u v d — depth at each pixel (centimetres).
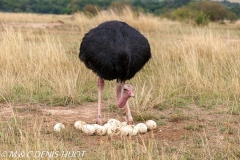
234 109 1408
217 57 1984
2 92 1507
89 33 1282
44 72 1711
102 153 1005
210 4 6638
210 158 1002
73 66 1781
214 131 1214
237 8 11006
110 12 3778
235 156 1016
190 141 1138
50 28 3678
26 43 2100
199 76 1658
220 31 3534
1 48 1841
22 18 4956
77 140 1122
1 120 1263
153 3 12444
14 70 1745
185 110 1430
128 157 995
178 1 12650
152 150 1050
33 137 1108
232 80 1614
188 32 3209
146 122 1233
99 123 1259
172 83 1627
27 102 1466
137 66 1228
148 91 1531
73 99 1479
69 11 10456
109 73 1199
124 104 1183
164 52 2114
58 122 1272
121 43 1194
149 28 3416
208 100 1520
